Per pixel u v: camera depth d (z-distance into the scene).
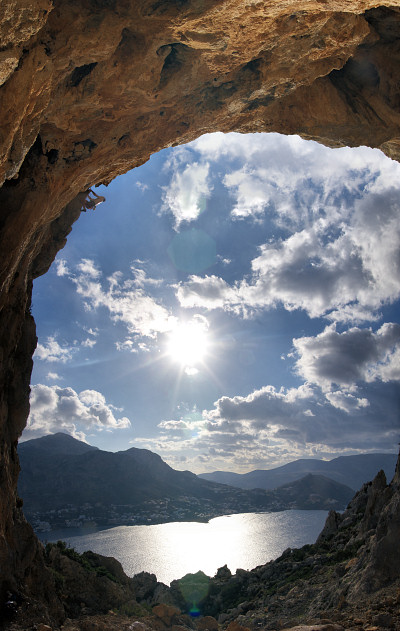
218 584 29.92
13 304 12.58
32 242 12.06
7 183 10.09
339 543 27.72
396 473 23.77
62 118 9.87
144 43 9.18
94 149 11.25
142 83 10.04
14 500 12.77
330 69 11.72
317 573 23.19
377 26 11.32
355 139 13.96
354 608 13.54
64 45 8.14
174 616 17.95
